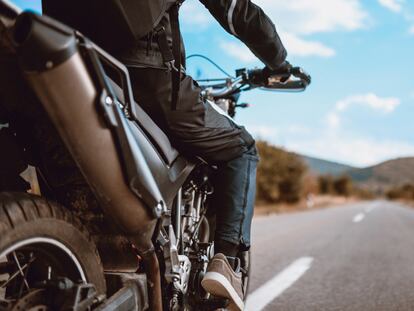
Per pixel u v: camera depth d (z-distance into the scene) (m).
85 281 1.63
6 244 1.39
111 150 1.45
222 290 2.12
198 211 2.44
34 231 1.47
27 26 1.24
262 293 4.29
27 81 1.29
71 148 1.41
